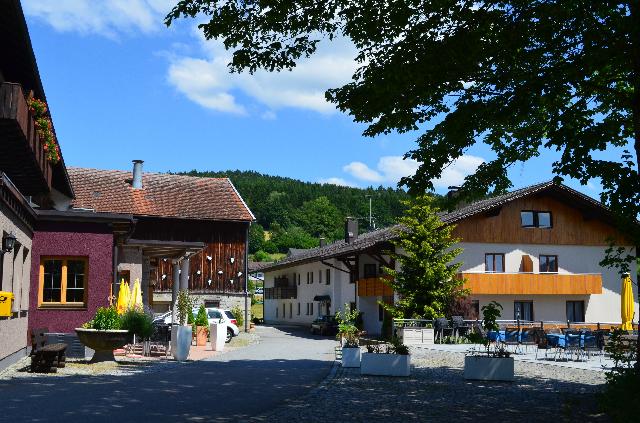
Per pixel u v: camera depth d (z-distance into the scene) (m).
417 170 12.75
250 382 13.64
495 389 12.99
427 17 10.61
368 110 11.45
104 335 16.31
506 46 10.20
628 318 30.08
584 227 35.22
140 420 8.84
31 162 16.94
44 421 8.54
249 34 11.12
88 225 19.00
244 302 45.81
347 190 172.00
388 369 15.34
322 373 15.91
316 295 50.25
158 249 26.30
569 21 10.27
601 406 8.62
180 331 18.78
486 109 10.89
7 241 14.44
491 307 14.28
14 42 14.17
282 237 132.00
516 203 34.38
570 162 10.77
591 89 11.42
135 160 47.81
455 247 33.19
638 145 10.58
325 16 10.98
